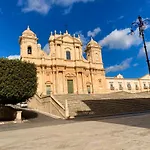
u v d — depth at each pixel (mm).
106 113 21812
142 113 20266
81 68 42188
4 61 17609
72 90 40594
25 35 38406
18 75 17984
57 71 39250
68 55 42469
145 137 7262
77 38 44250
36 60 38281
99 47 46781
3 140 8461
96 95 31203
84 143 6898
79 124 13492
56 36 41938
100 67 45594
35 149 6492
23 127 13711
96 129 10227
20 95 17875
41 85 37312
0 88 16828
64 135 8906
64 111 19906
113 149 5832
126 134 8102
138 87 58594
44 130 11258
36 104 27375
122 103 26875
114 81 54906
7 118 20453
